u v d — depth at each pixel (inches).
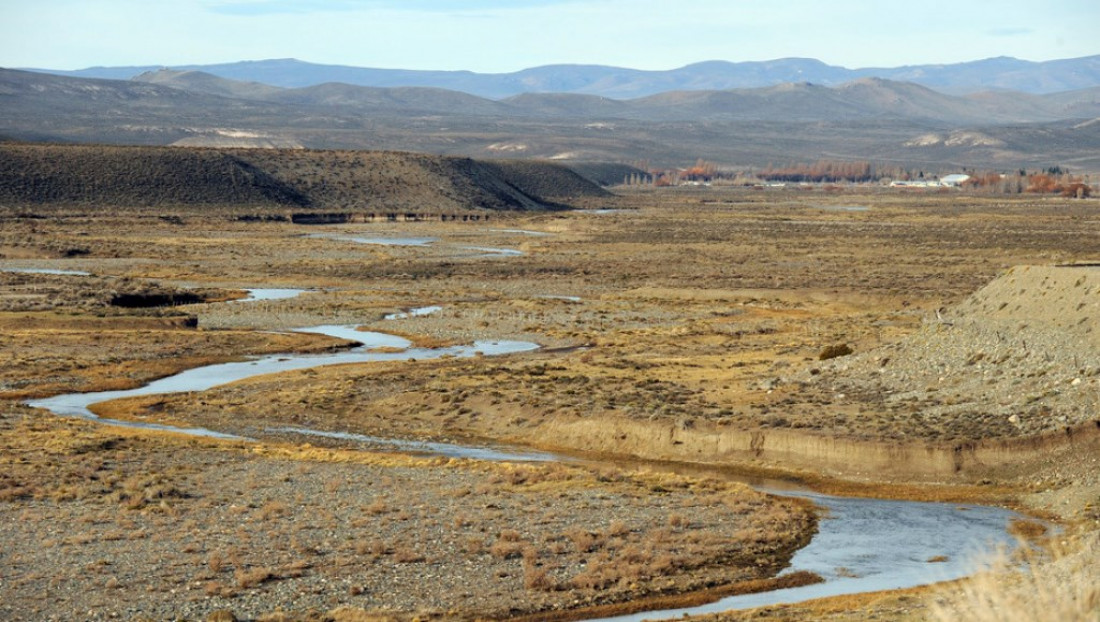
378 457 2425.0
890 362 2962.6
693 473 2379.4
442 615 1512.1
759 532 1878.7
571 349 3981.3
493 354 3855.8
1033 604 1018.1
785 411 2662.4
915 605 1455.5
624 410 2714.1
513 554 1748.3
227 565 1683.1
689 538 1844.2
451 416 2859.3
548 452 2593.5
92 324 4274.1
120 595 1558.8
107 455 2373.3
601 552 1758.1
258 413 2942.9
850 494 2203.5
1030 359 2647.6
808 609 1497.3
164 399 3083.2
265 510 1958.7
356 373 3420.3
